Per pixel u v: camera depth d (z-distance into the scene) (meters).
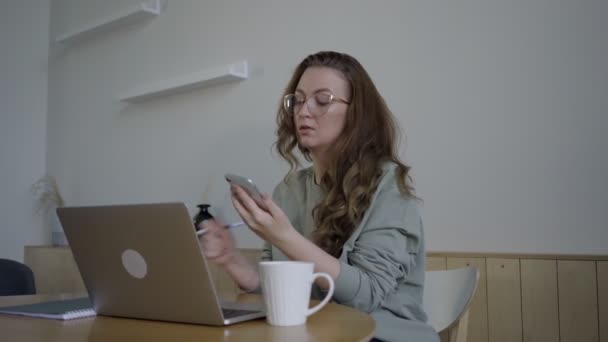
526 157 1.74
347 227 1.21
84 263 0.87
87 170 3.16
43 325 0.80
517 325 1.68
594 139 1.63
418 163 1.95
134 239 0.78
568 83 1.68
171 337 0.70
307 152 1.51
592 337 1.56
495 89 1.81
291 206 1.43
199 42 2.69
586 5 1.66
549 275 1.64
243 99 2.47
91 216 0.82
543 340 1.64
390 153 1.33
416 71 1.98
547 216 1.69
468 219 1.83
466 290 1.30
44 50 3.49
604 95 1.62
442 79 1.92
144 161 2.86
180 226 0.73
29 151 3.35
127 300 0.84
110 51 3.12
